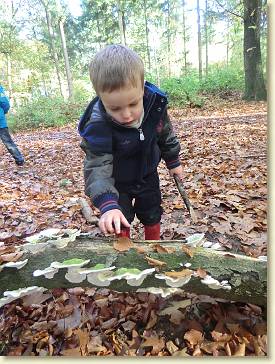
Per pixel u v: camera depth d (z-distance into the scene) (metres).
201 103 16.92
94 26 40.31
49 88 42.72
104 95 1.84
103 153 2.05
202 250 1.94
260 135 7.82
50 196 5.25
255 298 1.92
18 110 19.53
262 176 4.79
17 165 8.10
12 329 2.16
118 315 2.22
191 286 1.91
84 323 2.18
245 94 17.12
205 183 4.78
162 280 1.86
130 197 2.47
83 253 1.82
